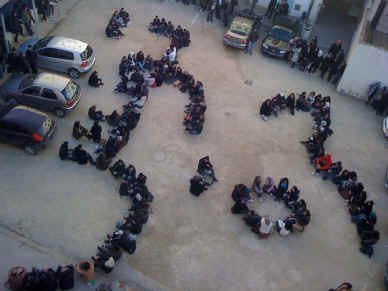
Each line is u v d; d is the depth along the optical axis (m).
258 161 17.77
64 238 13.40
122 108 18.78
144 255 13.46
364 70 21.41
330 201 16.64
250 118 19.91
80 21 23.83
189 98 20.12
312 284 13.73
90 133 16.59
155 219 14.59
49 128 15.71
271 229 14.59
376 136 20.39
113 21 23.09
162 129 18.22
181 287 12.85
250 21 25.16
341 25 28.64
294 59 23.64
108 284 12.34
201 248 14.05
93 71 20.53
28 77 17.47
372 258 14.91
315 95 22.12
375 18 22.27
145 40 23.62
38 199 14.34
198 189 15.41
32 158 15.60
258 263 14.00
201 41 24.77
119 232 13.02
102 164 15.48
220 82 21.78
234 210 15.16
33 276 11.20
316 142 18.30
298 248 14.73
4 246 12.77
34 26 21.95
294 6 28.08
